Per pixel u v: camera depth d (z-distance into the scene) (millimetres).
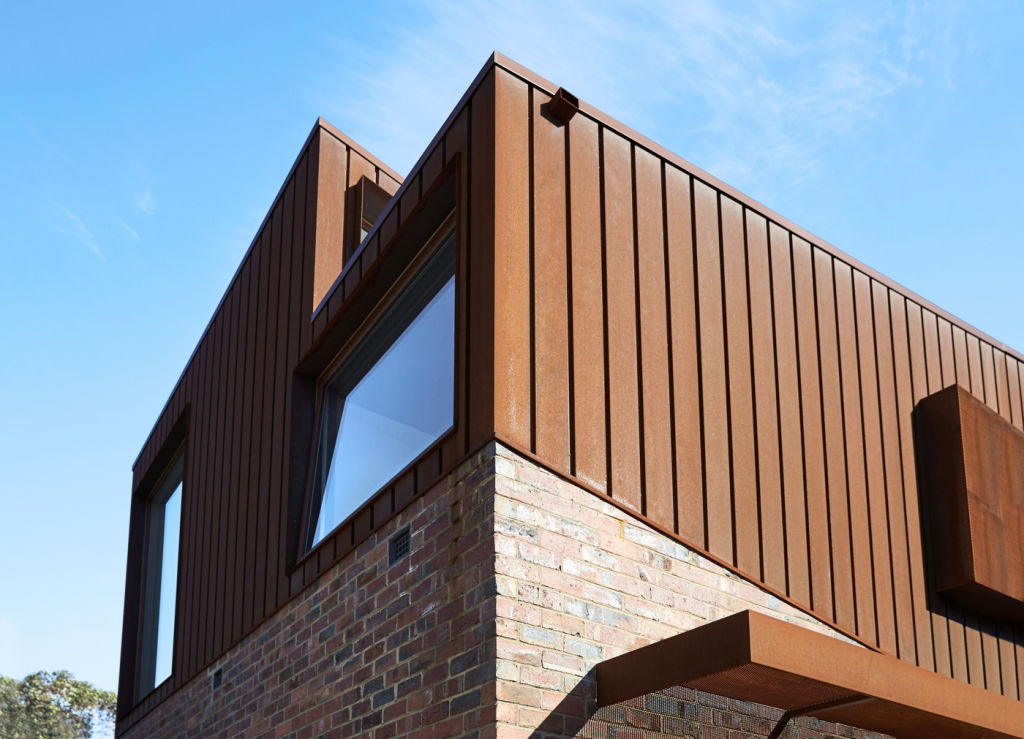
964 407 7086
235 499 8117
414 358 6105
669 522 5336
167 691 8844
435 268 6098
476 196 5352
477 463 4836
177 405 10406
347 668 5609
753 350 6203
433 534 5070
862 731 5703
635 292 5637
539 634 4562
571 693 4574
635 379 5457
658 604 5098
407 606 5160
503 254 5086
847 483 6473
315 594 6219
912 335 7508
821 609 5961
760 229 6598
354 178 8031
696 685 4551
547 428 4969
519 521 4688
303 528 6910
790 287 6645
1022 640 7301
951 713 4699
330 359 7207
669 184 6098
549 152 5488
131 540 11117
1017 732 4996
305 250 7695
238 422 8422
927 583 6738
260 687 6746
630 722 4723
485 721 4348
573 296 5312
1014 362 8469
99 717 39312
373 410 6504
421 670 4906
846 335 6934
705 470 5637
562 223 5406
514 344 4977
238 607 7512
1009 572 6883
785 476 6078
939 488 6992
